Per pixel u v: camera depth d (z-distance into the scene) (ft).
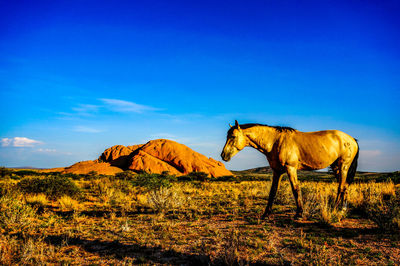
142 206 37.88
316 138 23.21
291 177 23.52
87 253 16.78
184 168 269.64
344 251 15.75
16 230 23.09
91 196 51.06
